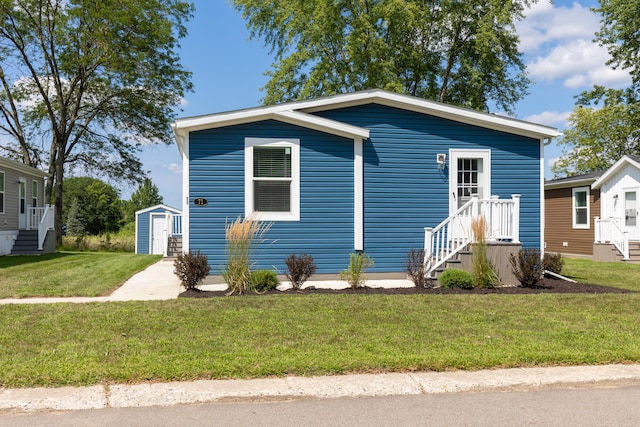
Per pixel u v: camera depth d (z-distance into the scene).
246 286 8.93
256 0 27.58
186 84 28.94
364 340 5.49
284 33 27.84
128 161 29.72
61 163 26.72
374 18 25.28
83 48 25.19
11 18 24.89
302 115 10.41
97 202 52.38
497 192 11.48
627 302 8.01
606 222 18.75
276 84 26.67
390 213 11.01
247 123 10.36
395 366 4.65
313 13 24.95
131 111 28.03
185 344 5.27
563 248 22.48
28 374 4.28
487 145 11.48
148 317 6.59
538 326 6.27
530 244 11.55
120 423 3.61
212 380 4.33
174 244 17.52
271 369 4.48
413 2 25.44
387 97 10.95
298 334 5.73
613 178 19.61
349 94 10.81
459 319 6.62
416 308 7.34
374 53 25.20
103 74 26.64
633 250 17.94
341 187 10.73
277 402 4.04
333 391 4.16
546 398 4.19
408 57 26.86
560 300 8.15
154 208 26.17
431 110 11.20
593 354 5.04
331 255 10.65
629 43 28.27
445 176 11.31
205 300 7.95
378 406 3.97
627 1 27.33
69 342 5.32
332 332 5.83
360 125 11.01
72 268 13.46
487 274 9.59
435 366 4.69
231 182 10.27
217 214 10.20
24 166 21.14
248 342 5.37
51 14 25.66
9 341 5.36
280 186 10.51
